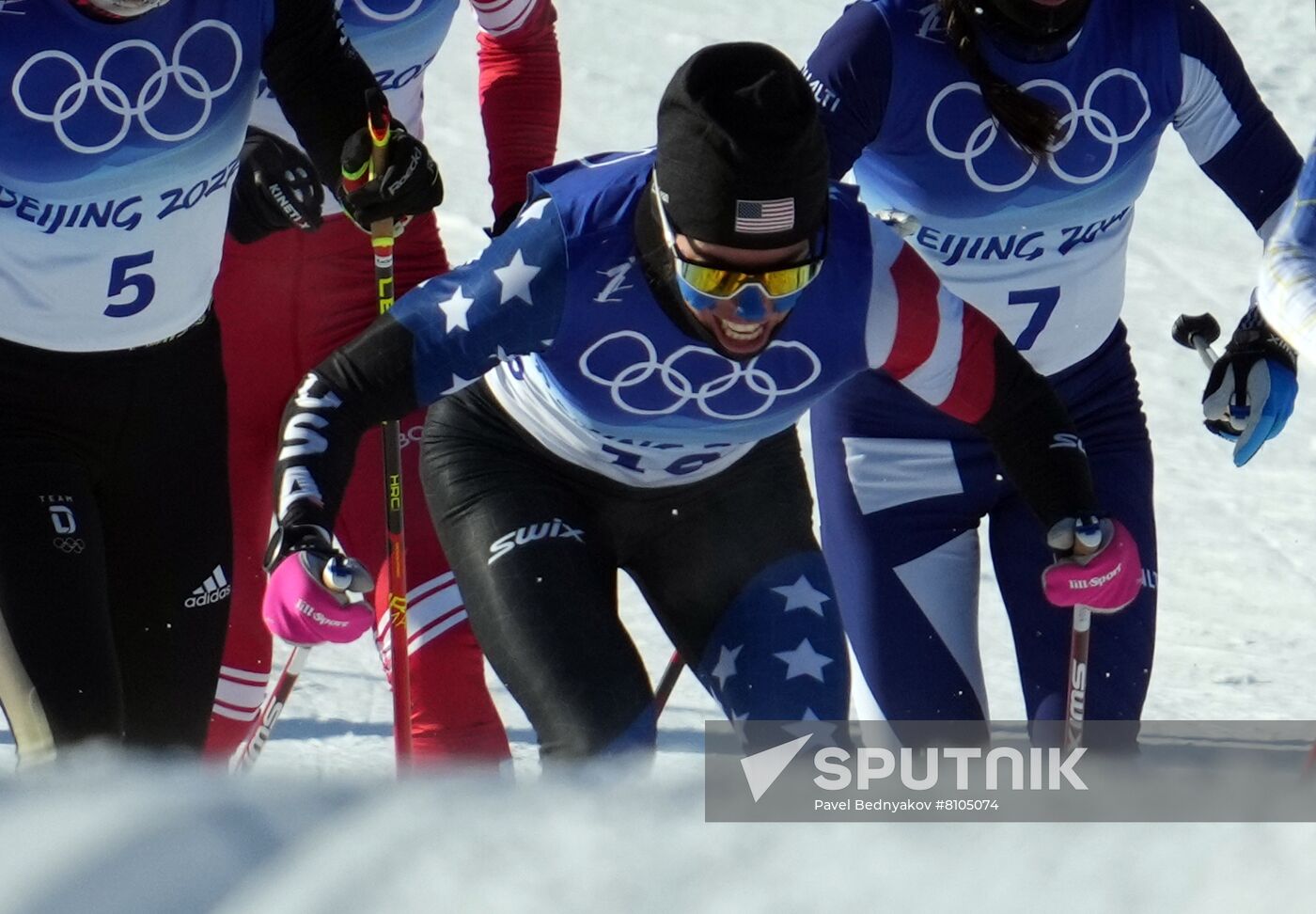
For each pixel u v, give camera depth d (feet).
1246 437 41.86
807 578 37.06
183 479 38.70
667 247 32.58
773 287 31.65
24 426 36.83
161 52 35.22
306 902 16.81
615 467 37.17
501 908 16.92
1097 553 35.88
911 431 42.88
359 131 37.47
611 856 17.69
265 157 41.34
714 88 30.94
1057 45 40.19
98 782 19.06
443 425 38.37
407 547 43.91
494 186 47.70
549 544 36.29
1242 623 68.13
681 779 22.81
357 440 34.22
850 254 34.04
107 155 35.35
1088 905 17.33
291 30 37.29
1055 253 42.22
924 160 40.86
